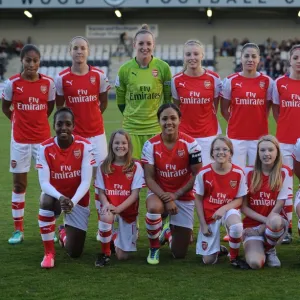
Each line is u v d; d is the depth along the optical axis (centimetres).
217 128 651
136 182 533
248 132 635
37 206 773
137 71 634
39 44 3372
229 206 516
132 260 532
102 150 634
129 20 3334
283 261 524
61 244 581
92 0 3012
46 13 3312
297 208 518
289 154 626
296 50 612
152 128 639
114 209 516
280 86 624
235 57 3170
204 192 527
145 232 638
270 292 437
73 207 517
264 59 3091
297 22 3288
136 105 638
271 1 2972
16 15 3344
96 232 638
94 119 627
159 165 541
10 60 3181
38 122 606
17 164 603
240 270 495
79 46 611
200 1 2984
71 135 529
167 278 473
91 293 437
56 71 3098
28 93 599
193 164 540
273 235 492
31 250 563
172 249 540
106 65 3150
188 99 629
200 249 520
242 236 521
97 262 510
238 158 640
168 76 643
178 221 539
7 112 623
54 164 525
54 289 446
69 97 620
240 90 630
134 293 436
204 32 3338
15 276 480
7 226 662
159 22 3338
